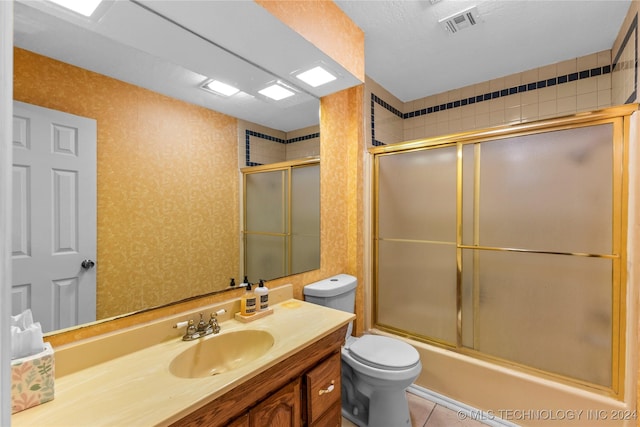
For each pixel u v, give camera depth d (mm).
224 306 1396
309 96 1938
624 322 1480
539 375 1704
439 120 2832
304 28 1393
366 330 2375
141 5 1116
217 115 1460
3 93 303
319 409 1239
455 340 2010
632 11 1645
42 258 938
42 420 734
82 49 1029
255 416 979
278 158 1760
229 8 1164
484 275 1896
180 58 1311
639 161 1417
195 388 866
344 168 2283
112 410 772
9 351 302
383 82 2598
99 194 1066
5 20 309
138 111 1178
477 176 1910
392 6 1668
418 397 2018
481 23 1820
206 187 1416
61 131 980
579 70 2205
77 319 1004
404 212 2246
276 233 1748
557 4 1666
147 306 1183
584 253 1579
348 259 2312
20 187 900
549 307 1684
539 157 1704
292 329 1285
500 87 2529
